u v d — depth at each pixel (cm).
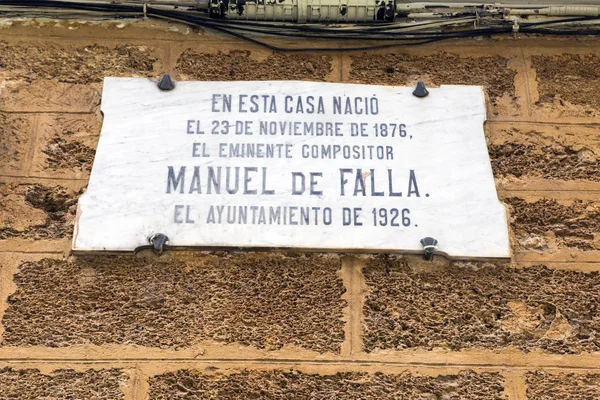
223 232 285
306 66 317
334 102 305
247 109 302
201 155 294
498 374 277
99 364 274
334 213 288
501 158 306
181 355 276
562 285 289
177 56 317
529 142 309
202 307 282
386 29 319
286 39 321
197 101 303
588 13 321
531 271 290
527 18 323
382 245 285
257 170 293
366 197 291
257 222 286
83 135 303
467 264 289
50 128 304
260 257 288
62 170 298
